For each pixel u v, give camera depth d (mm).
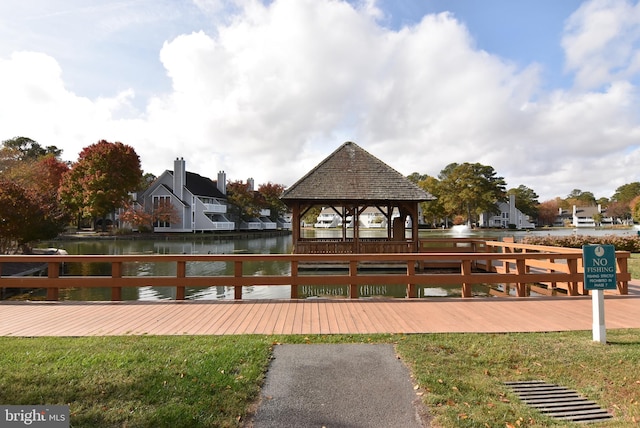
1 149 37562
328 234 46312
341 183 14586
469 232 48906
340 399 2840
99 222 43594
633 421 2553
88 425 2438
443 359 3533
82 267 16078
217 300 6246
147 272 15281
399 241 14297
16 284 6254
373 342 4031
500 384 3080
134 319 5062
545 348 3824
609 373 3258
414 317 5156
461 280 6582
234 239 37844
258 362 3412
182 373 3154
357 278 6457
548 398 2887
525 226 64812
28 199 16719
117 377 3066
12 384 2939
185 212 40781
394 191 14461
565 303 6066
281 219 60656
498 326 4707
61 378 3041
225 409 2648
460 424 2500
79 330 4539
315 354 3684
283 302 6105
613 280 4105
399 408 2719
